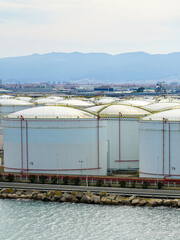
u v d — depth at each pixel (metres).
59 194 100.19
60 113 115.62
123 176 114.81
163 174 107.50
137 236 82.75
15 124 115.50
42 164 113.94
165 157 107.19
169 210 92.62
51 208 95.25
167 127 106.56
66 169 113.62
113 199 97.31
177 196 96.69
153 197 97.38
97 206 95.81
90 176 111.06
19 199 101.25
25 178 112.44
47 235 83.62
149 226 86.06
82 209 94.44
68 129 113.31
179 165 106.38
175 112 111.88
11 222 89.19
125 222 87.75
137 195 98.25
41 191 102.62
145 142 109.50
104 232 84.31
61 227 86.81
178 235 82.50
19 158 115.69
